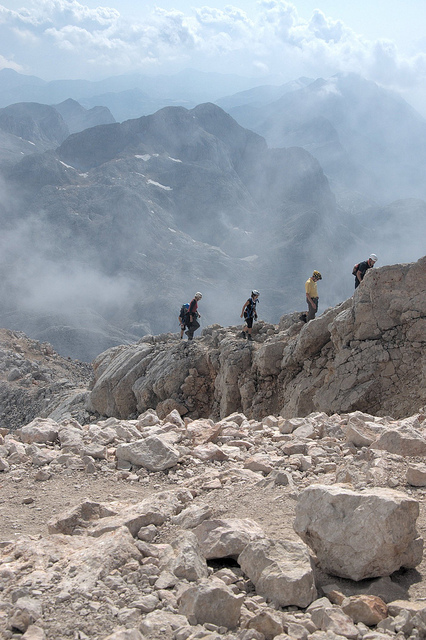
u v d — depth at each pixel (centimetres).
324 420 1022
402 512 438
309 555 443
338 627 362
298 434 911
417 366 1619
